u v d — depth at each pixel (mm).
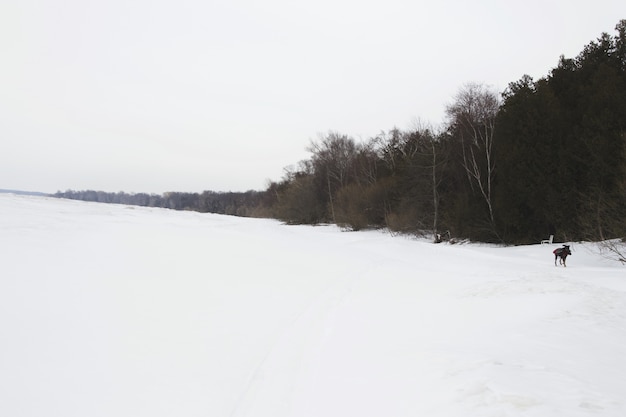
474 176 32500
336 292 11086
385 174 48969
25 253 10773
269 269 13656
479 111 35281
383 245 24891
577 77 27094
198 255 14336
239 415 4422
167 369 5527
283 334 7195
